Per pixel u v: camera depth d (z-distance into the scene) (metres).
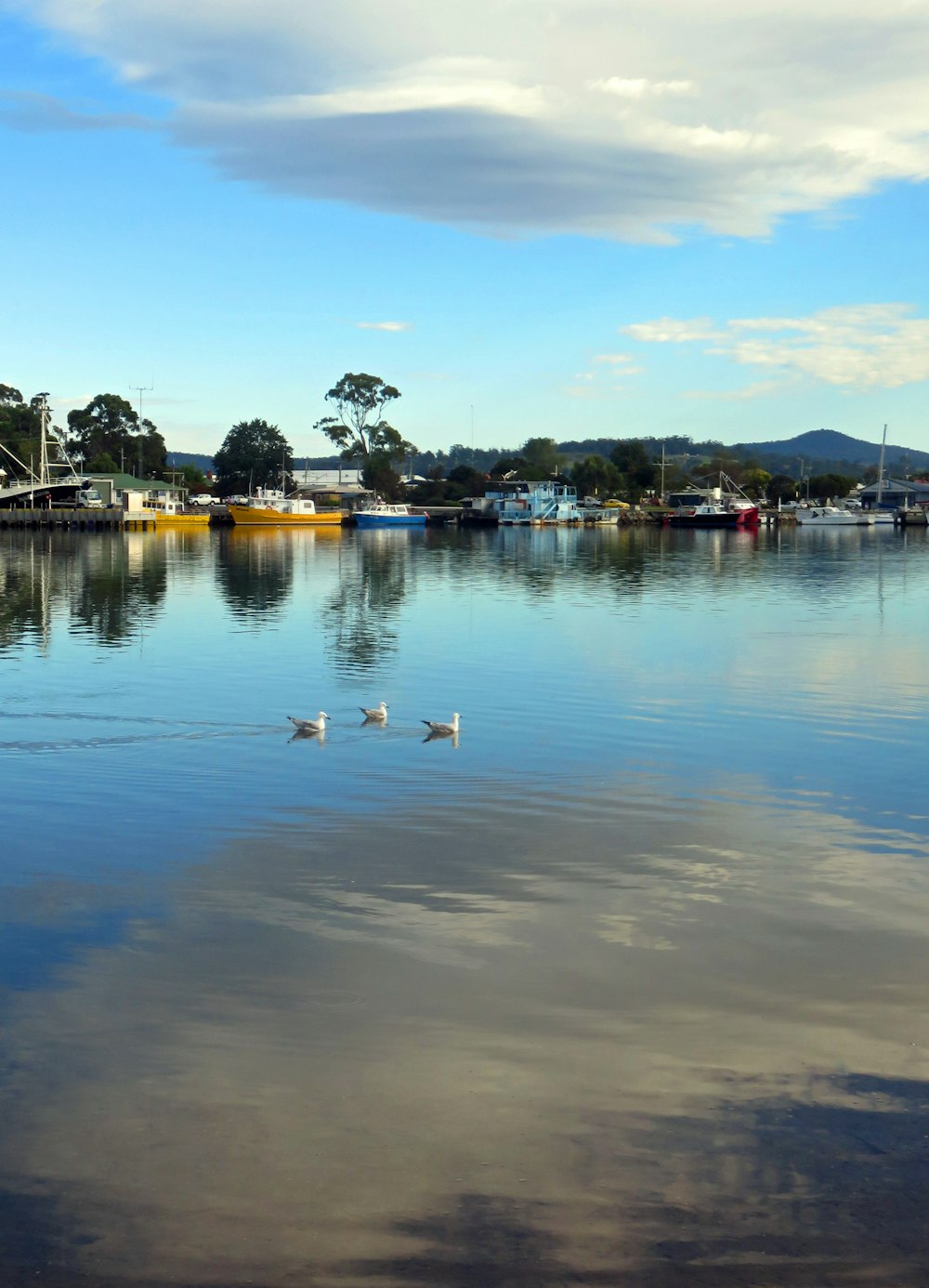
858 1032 12.59
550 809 21.67
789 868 18.30
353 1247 9.16
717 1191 9.81
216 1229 9.36
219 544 128.12
